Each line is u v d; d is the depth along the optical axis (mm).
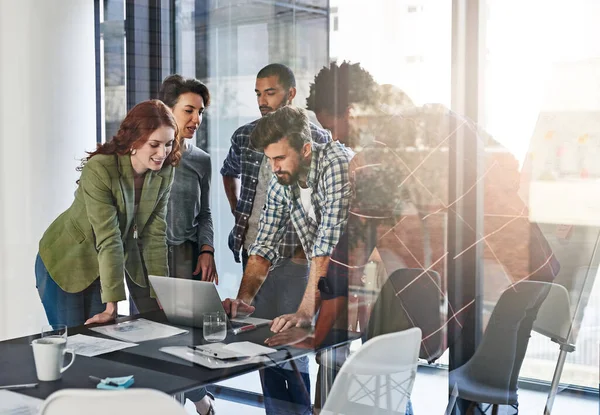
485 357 1934
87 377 1644
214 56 2172
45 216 2344
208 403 2176
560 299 1831
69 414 1326
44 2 2301
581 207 1786
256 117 2135
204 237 2211
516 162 1859
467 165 1922
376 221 2047
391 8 1952
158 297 2229
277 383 2090
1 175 2367
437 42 1908
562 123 1782
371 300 2066
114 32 2260
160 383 1638
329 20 2031
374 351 1846
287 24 2078
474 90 1881
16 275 2379
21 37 2330
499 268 1911
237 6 2135
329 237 2096
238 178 2162
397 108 1983
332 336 2092
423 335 2012
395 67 1968
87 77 2297
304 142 2092
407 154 1993
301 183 2111
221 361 1850
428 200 1985
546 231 1841
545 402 1851
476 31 1854
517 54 1813
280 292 2131
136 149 2258
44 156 2338
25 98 2344
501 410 1907
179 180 2223
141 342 1948
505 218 1893
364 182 2045
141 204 2244
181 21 2205
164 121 2219
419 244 2006
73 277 2324
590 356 1797
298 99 2090
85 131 2301
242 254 2172
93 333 2064
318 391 2074
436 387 1976
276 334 2104
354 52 2008
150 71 2236
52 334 1688
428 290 2004
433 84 1929
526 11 1789
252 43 2125
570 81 1759
